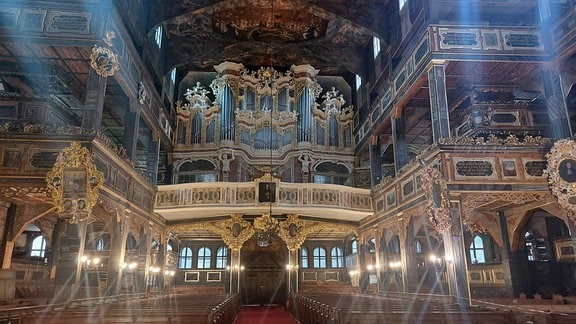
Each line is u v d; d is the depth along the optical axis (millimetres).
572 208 15125
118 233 16859
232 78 29281
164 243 25328
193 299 18812
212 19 26219
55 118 17969
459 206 15266
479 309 11047
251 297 30188
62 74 17797
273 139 28922
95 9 15625
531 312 9359
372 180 24594
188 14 23375
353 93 31062
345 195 23812
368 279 25922
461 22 17594
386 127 23812
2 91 17266
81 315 9148
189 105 29031
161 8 22938
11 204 17172
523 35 17469
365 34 26938
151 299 18797
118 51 16656
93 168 13562
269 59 30625
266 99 29719
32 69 17438
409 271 18922
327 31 27469
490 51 17156
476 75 18719
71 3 15602
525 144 16062
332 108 29922
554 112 16641
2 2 15430
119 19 16672
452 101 20969
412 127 24516
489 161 15750
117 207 16609
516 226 19594
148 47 22109
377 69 25953
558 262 19594
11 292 16719
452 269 14922
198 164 28438
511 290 19312
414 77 18703
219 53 28344
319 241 32062
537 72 18406
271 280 30562
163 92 25453
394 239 22062
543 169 15844
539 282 19453
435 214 15711
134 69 18922
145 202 20984
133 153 18672
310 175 28156
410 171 18594
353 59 28609
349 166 29234
